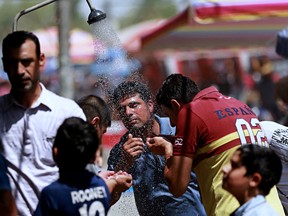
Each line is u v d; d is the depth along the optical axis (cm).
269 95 3616
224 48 3488
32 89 1042
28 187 1042
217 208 1151
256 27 2783
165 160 1227
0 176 991
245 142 1162
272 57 5031
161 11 9650
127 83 1297
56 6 2978
